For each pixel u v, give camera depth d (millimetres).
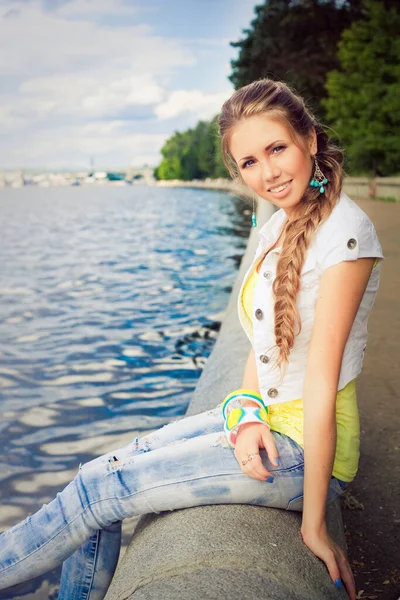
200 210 36656
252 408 1973
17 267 13570
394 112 26125
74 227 26250
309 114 1960
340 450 1936
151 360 6086
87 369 5867
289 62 35969
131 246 17281
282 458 1916
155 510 1938
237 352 3988
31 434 4387
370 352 4852
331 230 1840
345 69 32375
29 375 5738
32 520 1997
